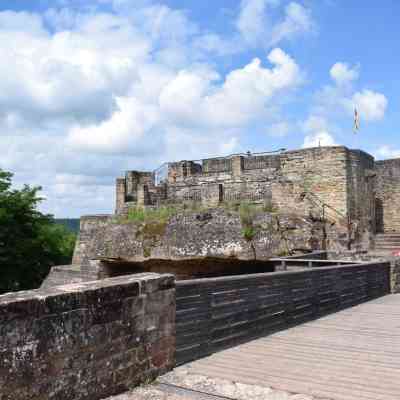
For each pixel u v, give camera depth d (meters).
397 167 21.89
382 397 4.89
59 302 4.50
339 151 18.45
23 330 4.18
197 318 6.23
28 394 4.21
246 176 22.08
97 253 18.06
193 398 4.95
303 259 12.69
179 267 17.47
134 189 26.62
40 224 29.69
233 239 15.90
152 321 5.53
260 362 6.08
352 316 9.19
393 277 12.64
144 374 5.38
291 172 19.56
